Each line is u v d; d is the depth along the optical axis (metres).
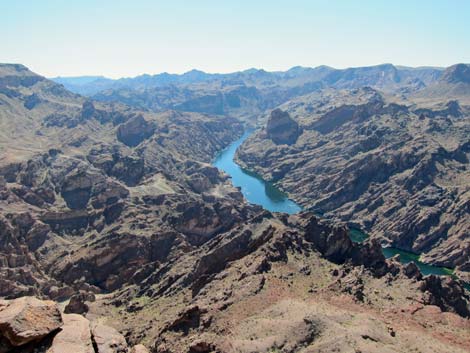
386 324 80.06
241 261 118.38
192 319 85.69
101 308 121.31
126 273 157.75
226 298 94.19
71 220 195.12
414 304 95.38
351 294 95.69
